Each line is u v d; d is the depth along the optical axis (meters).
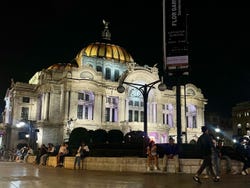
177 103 22.17
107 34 98.12
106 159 24.17
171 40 22.52
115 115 79.12
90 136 40.59
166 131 76.81
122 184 13.02
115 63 88.38
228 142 100.00
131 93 81.31
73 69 73.88
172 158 21.05
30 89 83.25
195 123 91.00
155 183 13.53
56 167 29.41
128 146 27.28
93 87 74.50
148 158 21.14
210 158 14.38
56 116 73.56
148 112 82.19
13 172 20.55
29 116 81.69
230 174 20.47
